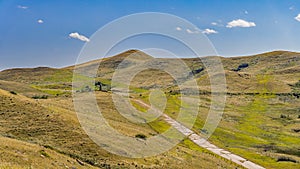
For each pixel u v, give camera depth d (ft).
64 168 92.89
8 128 143.43
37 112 169.99
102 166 113.39
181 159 153.79
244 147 292.81
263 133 377.50
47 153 100.78
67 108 208.44
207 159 180.96
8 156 84.43
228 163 199.52
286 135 377.30
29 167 80.23
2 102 176.35
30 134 139.74
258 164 227.20
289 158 255.50
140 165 123.03
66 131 146.00
